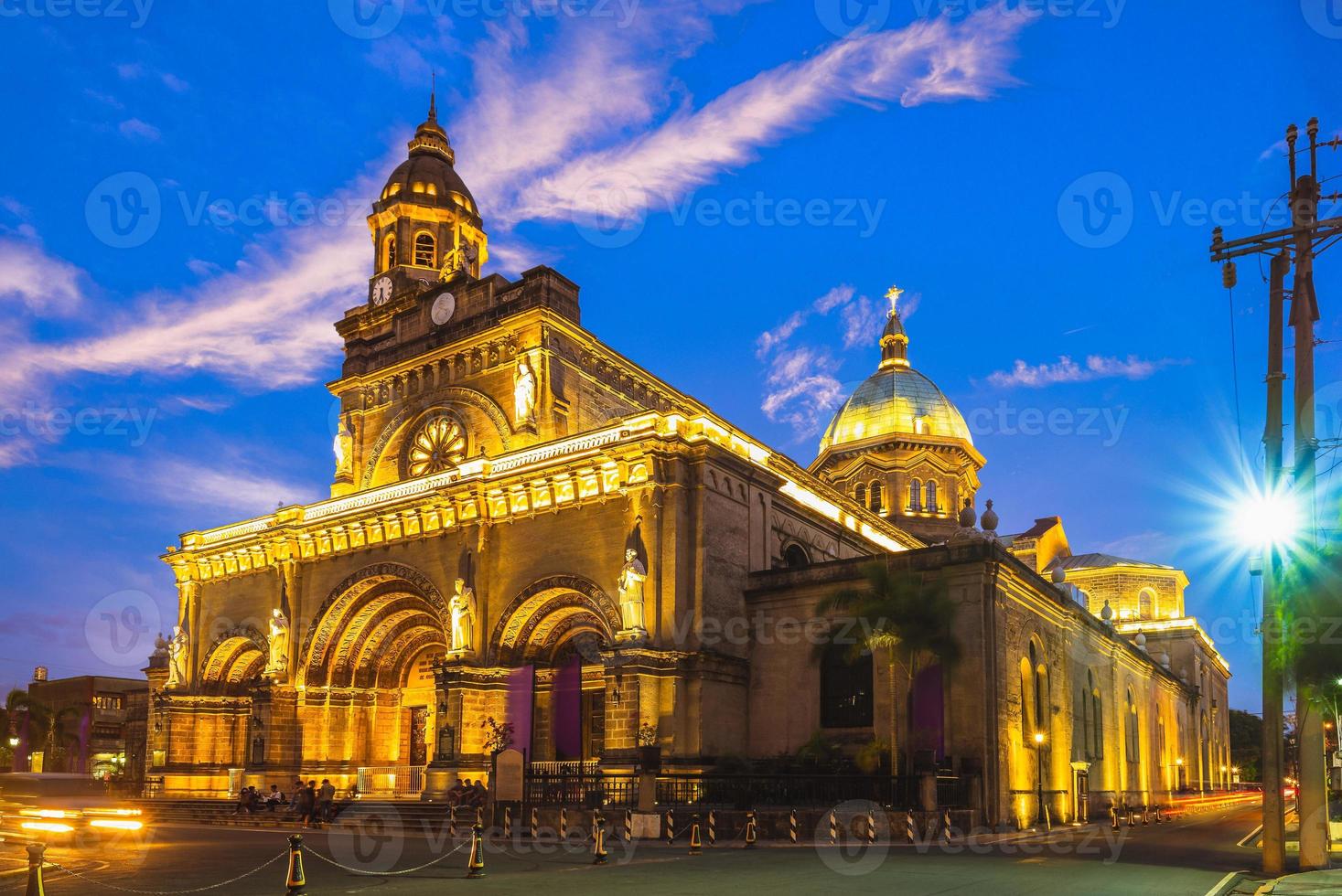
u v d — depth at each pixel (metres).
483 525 53.38
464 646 51.47
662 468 48.31
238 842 36.75
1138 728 71.94
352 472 64.50
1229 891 23.22
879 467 86.88
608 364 60.81
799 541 57.47
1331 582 26.91
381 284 69.38
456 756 49.75
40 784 43.25
